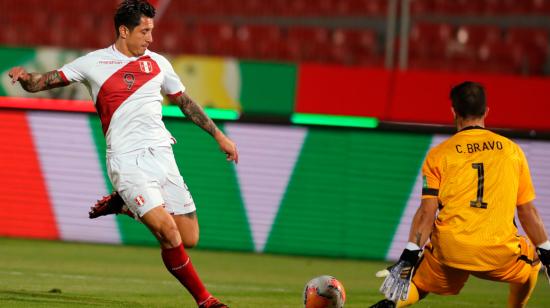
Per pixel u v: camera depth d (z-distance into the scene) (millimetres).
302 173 37281
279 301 24250
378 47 60500
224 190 37812
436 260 17797
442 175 17641
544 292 28969
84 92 41938
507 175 17578
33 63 44188
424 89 43062
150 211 19422
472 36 58969
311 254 37188
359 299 25406
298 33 61500
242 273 31188
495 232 17453
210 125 21375
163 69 20438
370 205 36938
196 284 19812
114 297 23547
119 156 19656
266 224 37562
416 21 62062
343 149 37125
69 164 38375
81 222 38281
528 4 61000
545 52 57812
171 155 20359
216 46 60906
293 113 43875
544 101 42406
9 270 28812
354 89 43594
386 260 36656
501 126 42688
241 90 44156
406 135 36719
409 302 18141
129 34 19766
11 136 38938
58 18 64312
